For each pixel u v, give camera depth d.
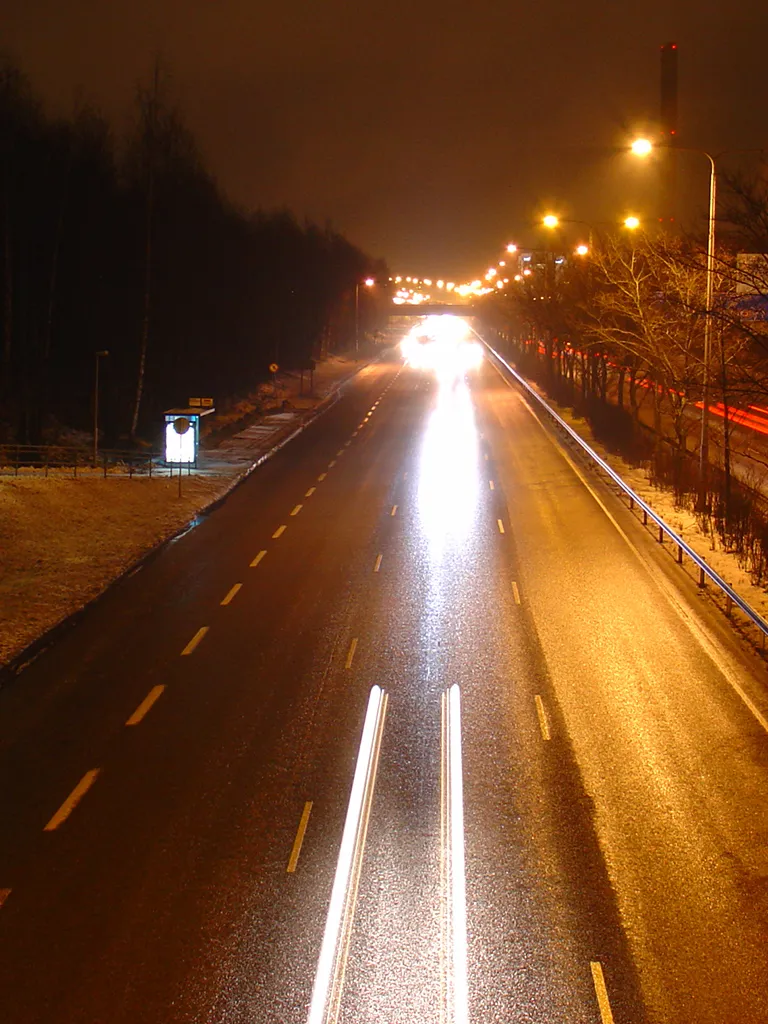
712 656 19.19
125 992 9.30
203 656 19.27
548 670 18.44
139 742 15.24
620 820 12.73
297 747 15.03
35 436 48.97
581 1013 9.00
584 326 46.16
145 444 53.66
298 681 17.89
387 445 49.25
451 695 17.20
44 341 55.03
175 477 39.75
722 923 10.42
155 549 28.41
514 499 35.38
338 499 36.00
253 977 9.49
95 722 16.03
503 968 9.63
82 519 31.17
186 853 11.88
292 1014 8.98
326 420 59.41
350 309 137.75
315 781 13.86
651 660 18.95
